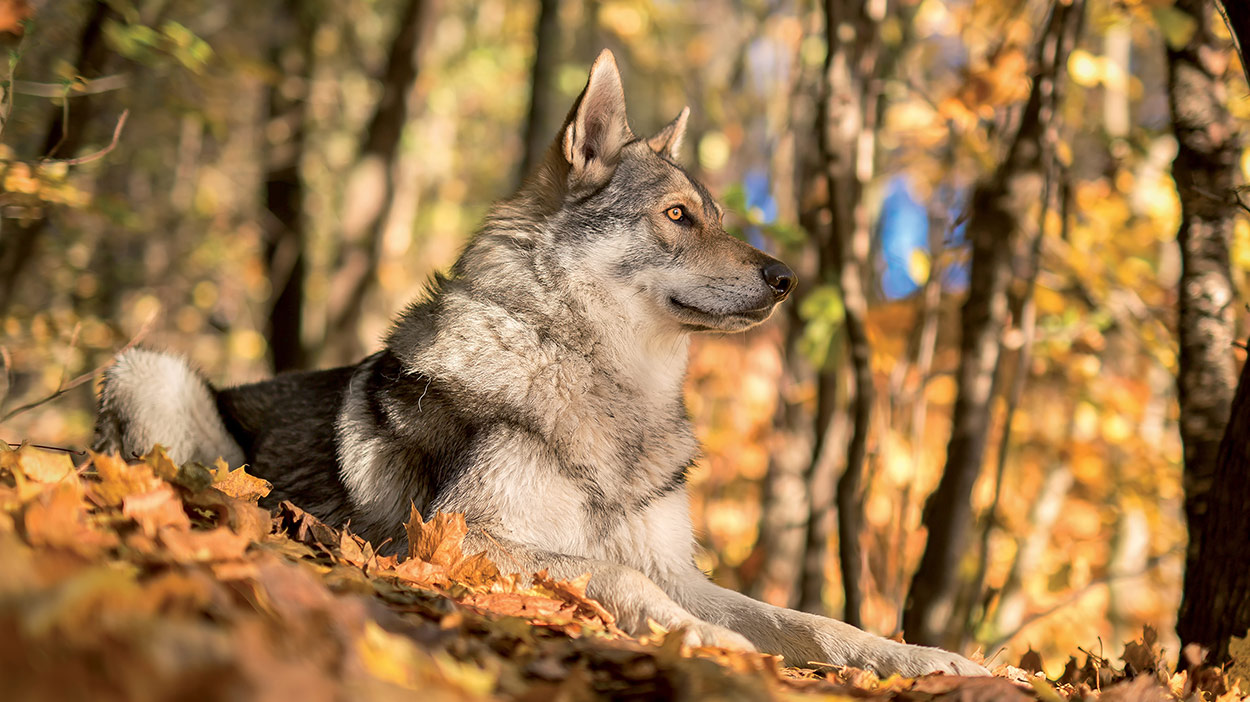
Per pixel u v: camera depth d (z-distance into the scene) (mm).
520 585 3658
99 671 1435
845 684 3021
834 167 5984
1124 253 7348
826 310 6188
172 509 2605
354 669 1752
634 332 4387
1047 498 9641
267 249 12375
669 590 4180
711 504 11602
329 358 11367
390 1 15750
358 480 4246
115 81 6961
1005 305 5805
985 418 5703
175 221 16578
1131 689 3049
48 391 9844
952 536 5574
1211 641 3885
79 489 2662
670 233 4504
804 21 8875
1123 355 9273
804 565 6926
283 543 2963
